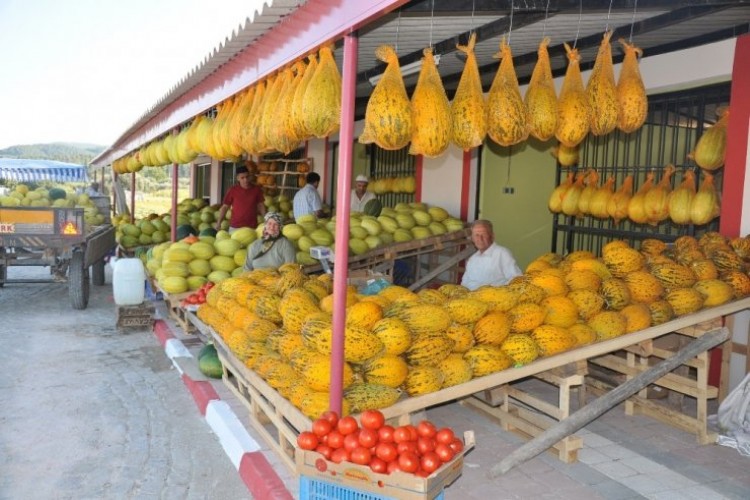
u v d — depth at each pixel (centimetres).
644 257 523
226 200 1029
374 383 370
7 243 980
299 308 420
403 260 1094
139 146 1138
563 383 447
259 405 466
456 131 372
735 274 521
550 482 418
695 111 754
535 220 957
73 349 775
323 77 355
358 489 305
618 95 413
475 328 415
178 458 468
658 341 540
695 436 499
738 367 583
